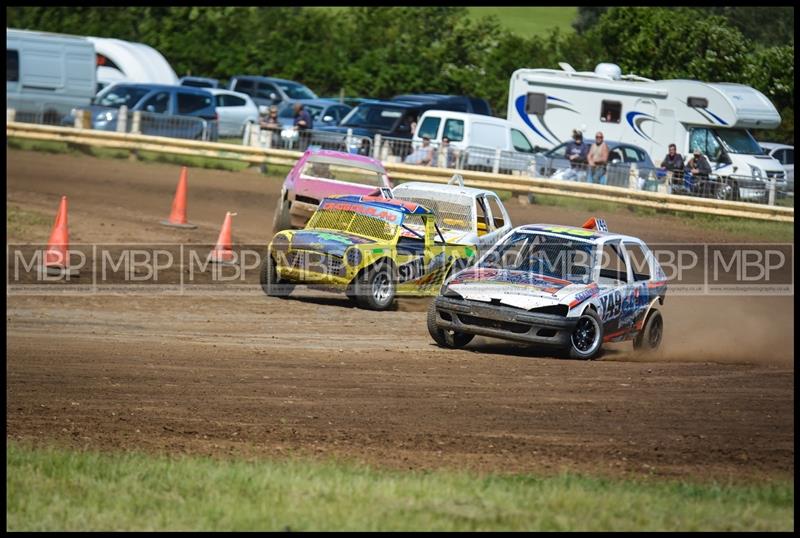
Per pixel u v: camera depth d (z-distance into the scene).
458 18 151.88
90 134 83.88
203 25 148.00
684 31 116.75
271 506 17.16
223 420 24.53
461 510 17.16
